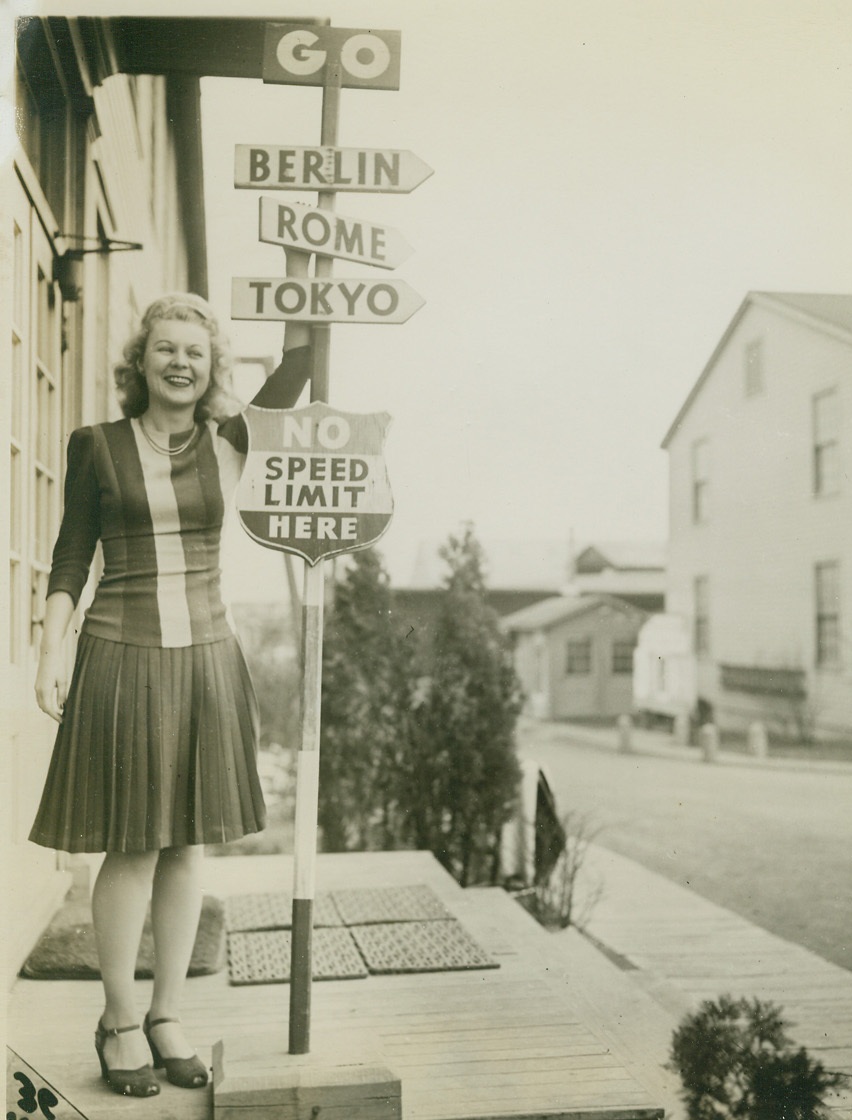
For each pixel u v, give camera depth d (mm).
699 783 10531
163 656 3008
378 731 5797
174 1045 2893
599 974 4062
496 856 5699
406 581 5859
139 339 3139
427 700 5812
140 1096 2779
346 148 3029
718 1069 3252
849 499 11086
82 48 3312
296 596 5816
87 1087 2805
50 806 2926
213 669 3061
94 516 3066
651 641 17781
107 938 2883
